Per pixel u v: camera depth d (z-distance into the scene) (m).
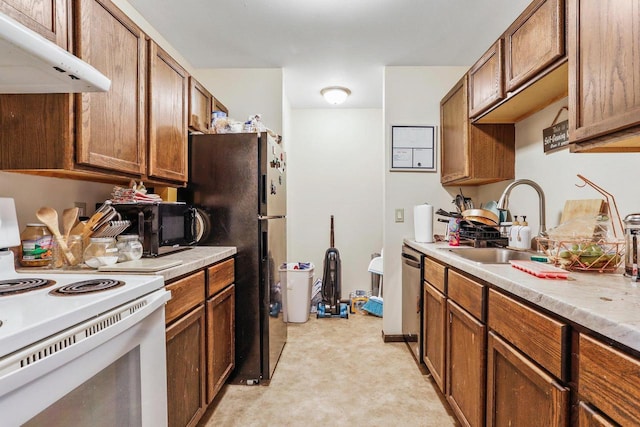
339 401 1.89
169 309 1.31
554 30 1.29
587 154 1.59
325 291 3.52
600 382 0.72
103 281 1.06
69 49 1.17
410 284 2.49
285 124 3.22
